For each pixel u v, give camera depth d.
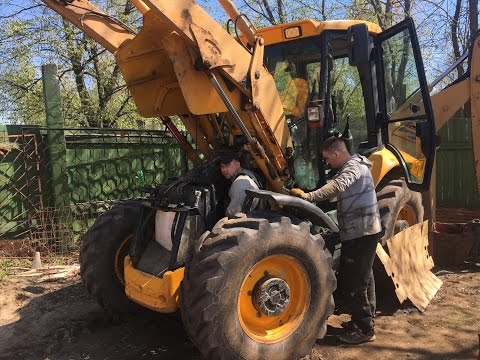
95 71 10.83
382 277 4.75
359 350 3.84
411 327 4.27
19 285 5.31
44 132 6.86
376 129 4.76
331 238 4.30
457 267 6.00
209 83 3.58
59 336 4.12
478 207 9.30
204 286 3.13
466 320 4.41
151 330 4.23
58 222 6.75
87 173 7.30
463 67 10.66
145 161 7.98
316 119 4.04
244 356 3.27
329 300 3.70
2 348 3.94
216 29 3.48
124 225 4.35
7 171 6.55
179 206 3.67
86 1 4.04
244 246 3.23
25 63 10.35
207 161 4.24
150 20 3.56
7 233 6.64
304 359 3.69
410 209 5.39
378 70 4.75
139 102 4.11
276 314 3.49
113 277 4.32
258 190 3.59
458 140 9.35
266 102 3.90
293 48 4.48
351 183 3.71
